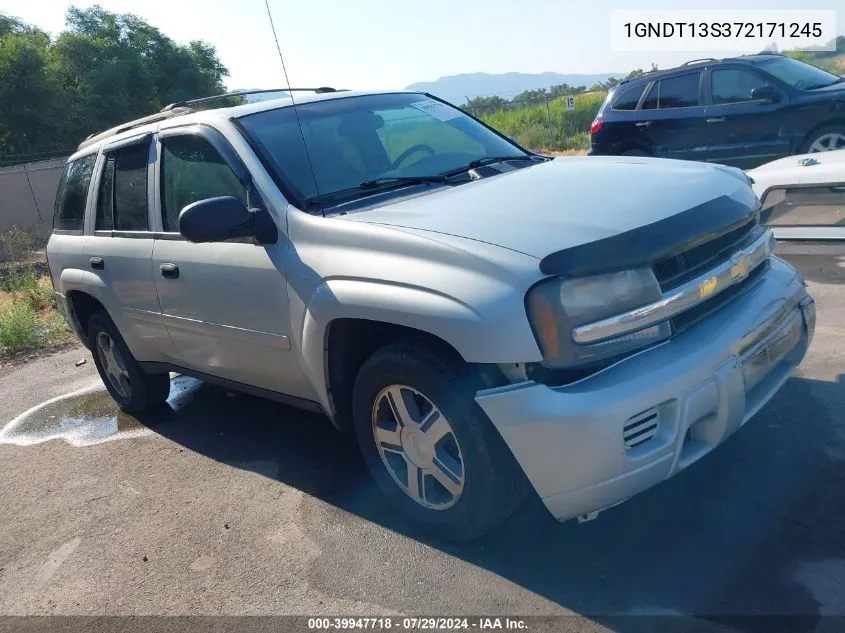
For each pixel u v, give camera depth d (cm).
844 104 859
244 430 470
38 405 591
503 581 285
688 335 271
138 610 304
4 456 492
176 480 414
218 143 372
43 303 1071
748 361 280
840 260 596
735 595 257
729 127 955
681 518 304
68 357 737
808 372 414
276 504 371
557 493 258
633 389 248
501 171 375
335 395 339
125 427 510
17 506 414
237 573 318
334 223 313
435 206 315
